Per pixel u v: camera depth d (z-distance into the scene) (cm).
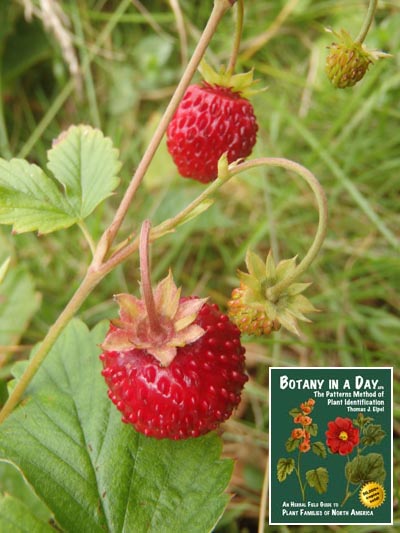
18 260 11
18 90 13
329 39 13
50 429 7
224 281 11
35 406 7
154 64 13
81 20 13
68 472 6
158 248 11
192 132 7
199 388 6
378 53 6
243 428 9
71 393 7
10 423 7
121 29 14
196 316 6
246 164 6
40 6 13
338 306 10
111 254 6
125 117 13
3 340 9
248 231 11
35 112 13
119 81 13
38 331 10
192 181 12
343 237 11
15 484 7
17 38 13
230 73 7
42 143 13
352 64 6
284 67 13
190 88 7
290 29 13
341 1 13
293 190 11
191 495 6
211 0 13
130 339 6
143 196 12
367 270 10
